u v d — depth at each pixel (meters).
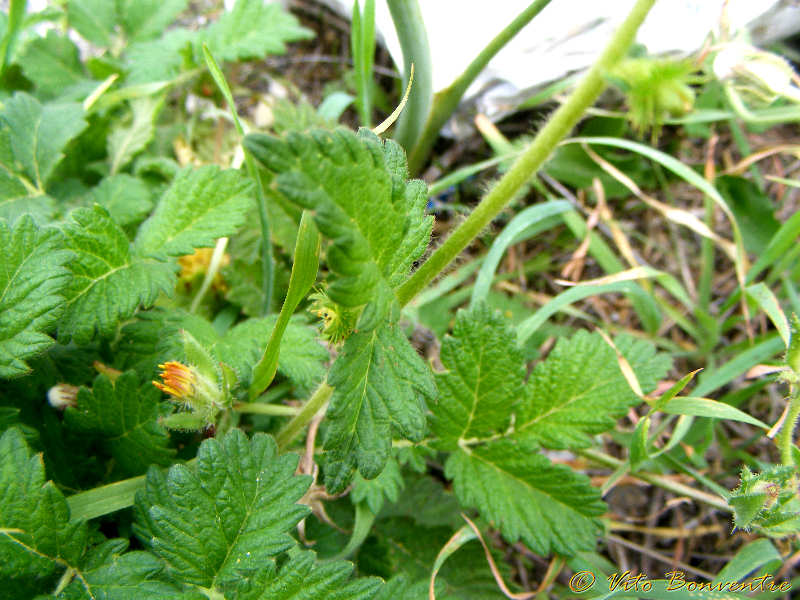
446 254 0.13
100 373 0.16
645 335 0.24
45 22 0.26
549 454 0.22
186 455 0.16
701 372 0.24
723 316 0.24
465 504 0.16
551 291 0.26
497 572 0.18
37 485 0.12
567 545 0.16
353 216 0.10
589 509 0.16
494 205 0.13
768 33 0.25
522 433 0.17
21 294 0.13
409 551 0.19
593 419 0.17
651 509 0.23
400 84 0.26
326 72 0.29
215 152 0.24
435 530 0.19
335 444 0.11
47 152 0.18
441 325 0.23
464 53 0.23
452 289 0.25
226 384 0.14
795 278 0.23
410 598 0.14
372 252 0.11
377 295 0.11
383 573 0.18
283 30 0.23
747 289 0.20
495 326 0.16
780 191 0.26
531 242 0.26
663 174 0.27
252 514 0.13
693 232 0.27
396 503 0.19
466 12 0.23
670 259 0.26
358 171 0.10
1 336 0.13
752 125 0.25
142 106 0.22
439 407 0.16
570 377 0.17
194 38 0.23
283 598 0.12
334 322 0.11
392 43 0.24
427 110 0.22
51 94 0.22
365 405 0.11
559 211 0.22
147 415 0.15
